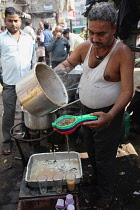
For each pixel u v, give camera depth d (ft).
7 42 8.73
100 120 4.48
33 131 8.45
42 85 5.94
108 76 4.99
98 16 4.25
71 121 4.67
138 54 19.13
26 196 5.79
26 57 9.21
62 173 6.58
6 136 9.73
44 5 50.44
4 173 8.46
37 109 5.42
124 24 7.94
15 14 8.45
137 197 7.16
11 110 9.43
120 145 10.25
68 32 21.50
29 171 6.58
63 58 18.83
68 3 34.35
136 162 8.98
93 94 5.33
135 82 14.57
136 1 7.12
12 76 8.98
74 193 5.93
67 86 9.86
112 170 6.11
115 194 7.31
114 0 8.35
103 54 4.96
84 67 5.46
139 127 11.32
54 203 5.88
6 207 6.84
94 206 6.57
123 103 4.72
